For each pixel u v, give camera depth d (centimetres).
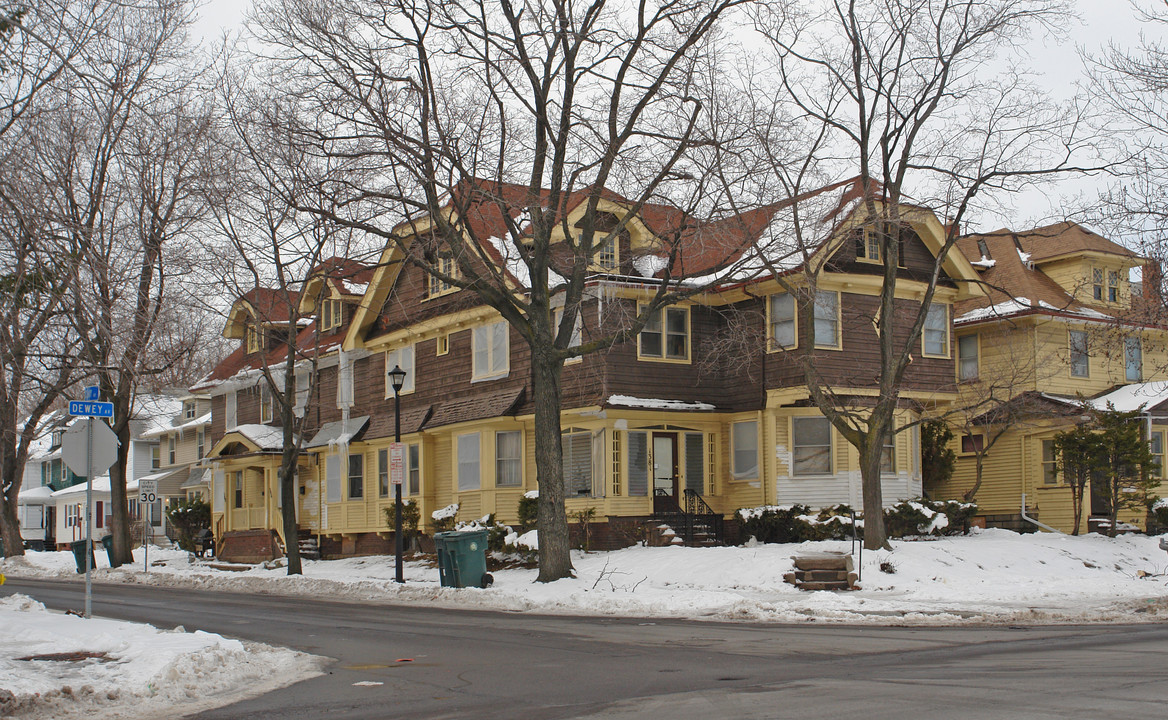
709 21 2241
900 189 2450
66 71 1841
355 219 2478
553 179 2305
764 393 3042
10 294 1836
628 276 2972
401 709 959
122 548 3797
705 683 1043
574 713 897
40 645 1387
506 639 1497
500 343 3378
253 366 4650
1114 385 3541
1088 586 2131
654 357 3072
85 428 1653
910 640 1389
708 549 2592
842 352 2975
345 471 3988
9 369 2255
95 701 1038
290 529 3020
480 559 2400
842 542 2525
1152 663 1100
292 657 1361
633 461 3036
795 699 920
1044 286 3559
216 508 4644
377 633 1625
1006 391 3297
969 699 891
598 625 1678
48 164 2089
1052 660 1145
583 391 3050
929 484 3519
